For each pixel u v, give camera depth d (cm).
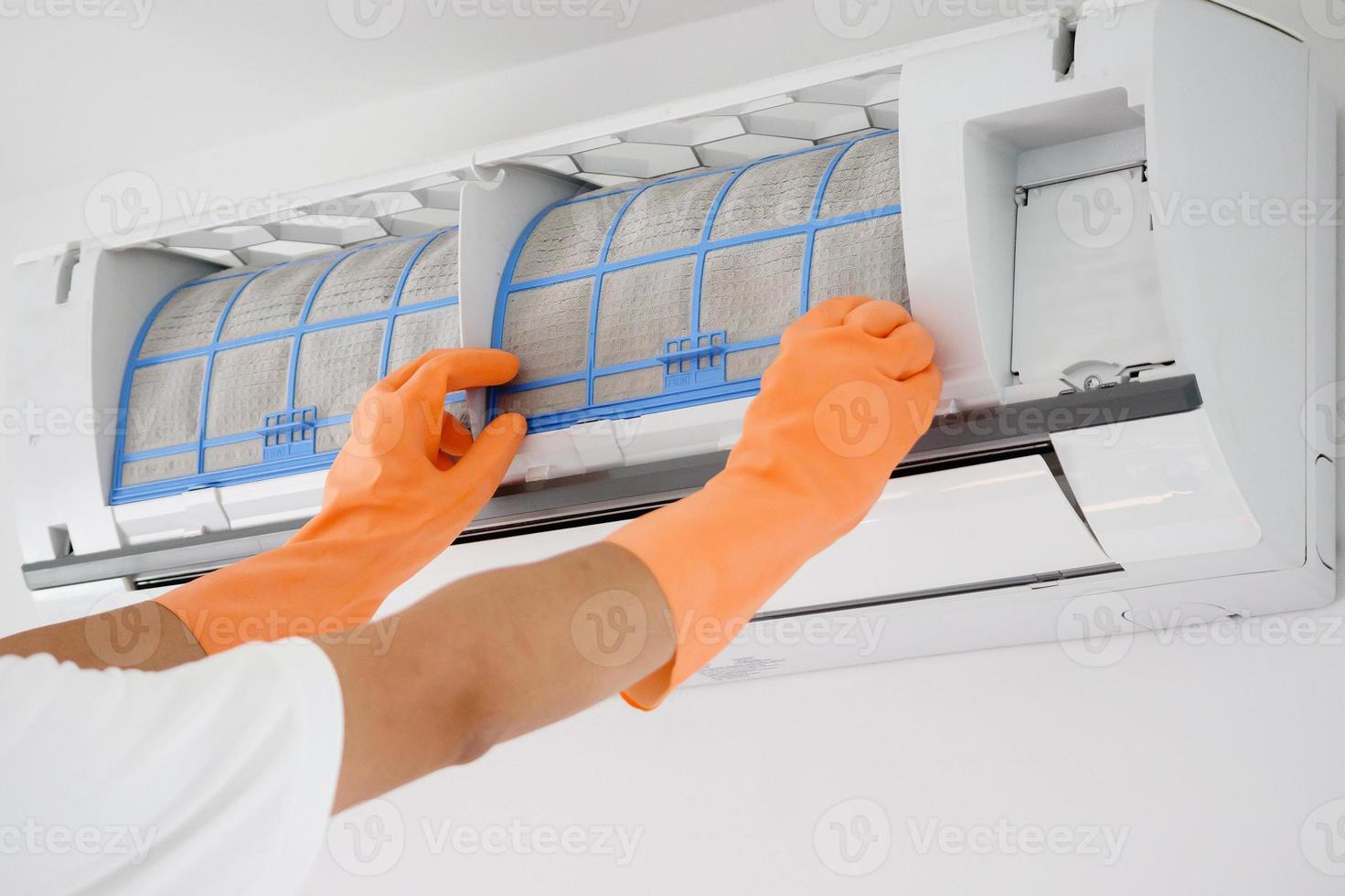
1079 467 109
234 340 159
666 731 161
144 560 154
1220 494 106
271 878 42
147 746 41
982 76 111
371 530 103
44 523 161
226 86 191
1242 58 117
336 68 187
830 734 151
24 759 40
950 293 107
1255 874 126
